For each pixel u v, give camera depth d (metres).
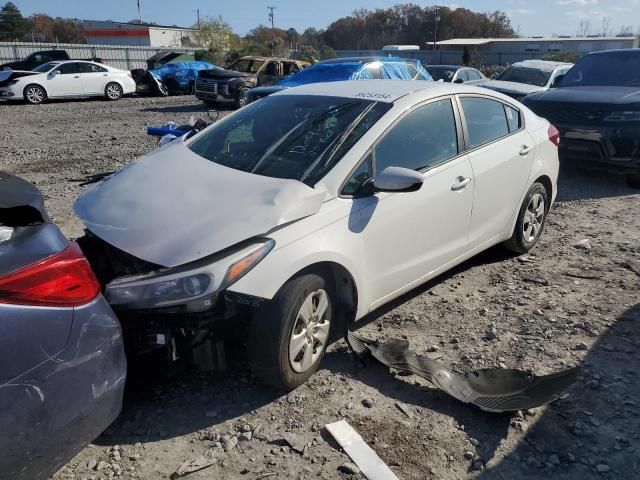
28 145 11.19
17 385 2.07
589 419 3.07
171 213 3.13
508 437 2.95
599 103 7.84
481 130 4.60
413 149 3.91
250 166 3.61
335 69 11.52
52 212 6.48
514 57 47.56
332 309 3.48
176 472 2.69
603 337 3.90
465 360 3.63
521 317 4.20
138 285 2.80
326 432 2.96
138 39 68.00
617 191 8.01
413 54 48.12
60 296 2.22
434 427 3.02
